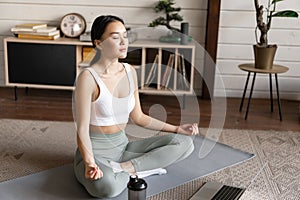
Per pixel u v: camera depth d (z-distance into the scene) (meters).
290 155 2.64
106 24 1.90
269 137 2.94
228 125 3.17
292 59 3.88
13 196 2.03
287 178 2.32
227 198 2.02
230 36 3.83
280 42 3.84
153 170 2.22
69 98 3.74
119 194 2.06
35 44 3.51
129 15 3.83
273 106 3.71
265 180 2.29
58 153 2.56
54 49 3.52
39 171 2.31
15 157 2.49
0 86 4.00
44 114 3.29
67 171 2.31
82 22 3.70
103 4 3.80
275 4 3.59
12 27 3.88
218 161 2.50
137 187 1.57
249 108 3.62
